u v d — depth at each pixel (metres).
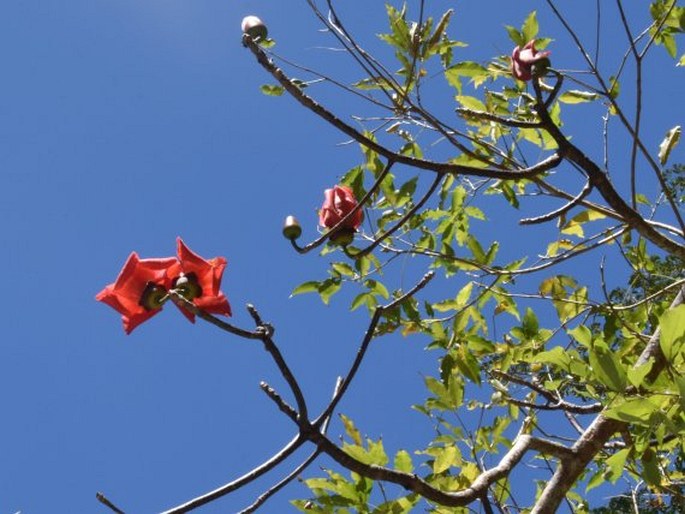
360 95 3.71
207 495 2.42
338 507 3.64
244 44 2.89
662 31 4.46
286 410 2.55
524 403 3.88
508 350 4.80
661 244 3.33
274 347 2.48
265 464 2.48
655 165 3.46
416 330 4.88
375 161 4.44
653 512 4.77
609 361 2.89
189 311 2.42
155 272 2.46
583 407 3.79
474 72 4.39
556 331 4.77
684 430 2.85
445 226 4.85
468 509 4.05
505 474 3.21
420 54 4.08
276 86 3.95
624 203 3.22
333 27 3.58
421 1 3.90
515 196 4.70
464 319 4.83
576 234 4.95
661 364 3.69
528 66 2.82
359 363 2.59
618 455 3.15
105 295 2.46
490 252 4.86
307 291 4.77
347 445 3.62
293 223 3.09
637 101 3.38
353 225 3.17
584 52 3.48
